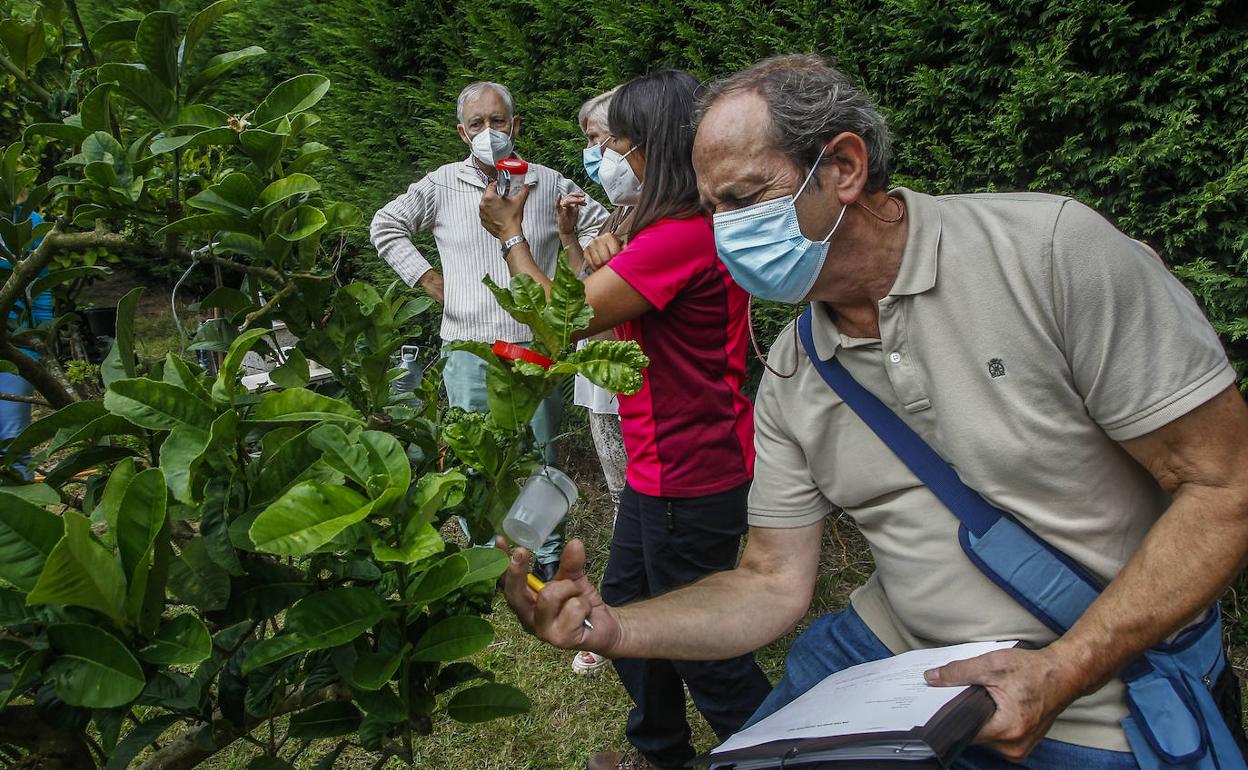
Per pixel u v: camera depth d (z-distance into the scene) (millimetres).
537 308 1016
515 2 4086
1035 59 2561
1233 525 1059
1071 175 2676
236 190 1157
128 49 1332
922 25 2828
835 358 1290
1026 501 1176
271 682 1036
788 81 1187
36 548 849
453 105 4453
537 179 3217
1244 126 2359
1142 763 1140
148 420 936
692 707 2699
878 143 1189
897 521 1293
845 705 1151
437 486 909
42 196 1251
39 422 1013
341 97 5043
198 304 1238
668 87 1898
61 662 873
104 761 1128
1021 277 1104
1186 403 1054
